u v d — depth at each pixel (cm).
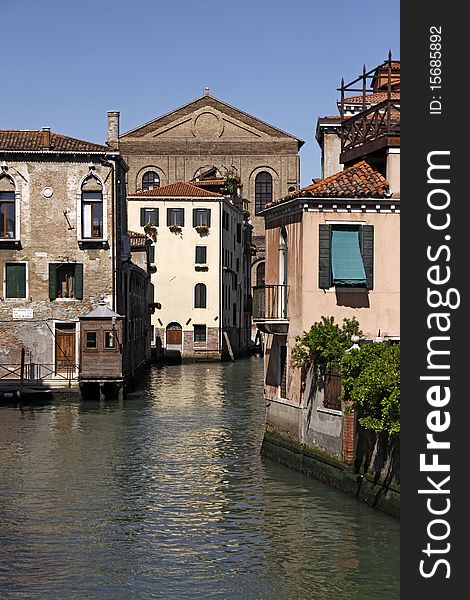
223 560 1456
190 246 6675
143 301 5544
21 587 1345
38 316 3897
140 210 6644
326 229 2070
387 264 2091
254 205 8300
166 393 4025
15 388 3697
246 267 7956
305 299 2064
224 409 3384
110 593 1320
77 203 3919
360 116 2327
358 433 1800
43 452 2403
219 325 6694
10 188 3903
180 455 2356
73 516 1725
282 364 2245
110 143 4250
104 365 3697
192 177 8225
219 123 8262
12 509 1778
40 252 3912
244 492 1894
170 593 1319
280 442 2231
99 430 2809
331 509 1731
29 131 4128
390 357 1667
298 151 8350
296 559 1453
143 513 1742
